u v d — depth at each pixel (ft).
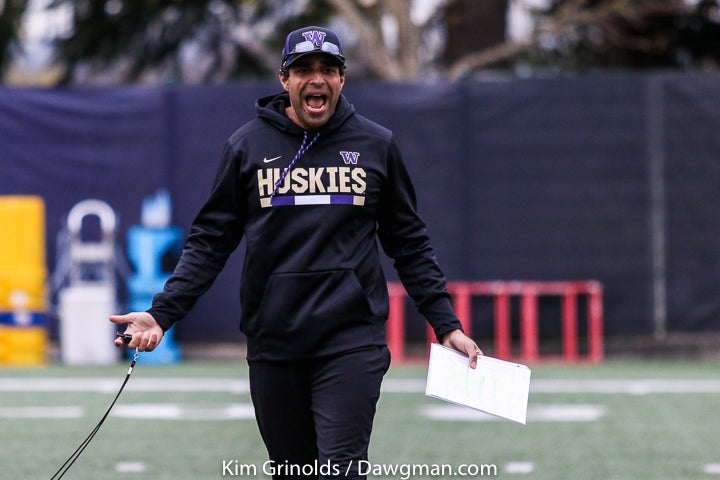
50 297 169.37
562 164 165.58
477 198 166.09
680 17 271.49
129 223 168.55
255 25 286.87
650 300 165.07
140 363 165.89
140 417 113.80
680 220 164.45
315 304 54.19
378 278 55.67
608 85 165.07
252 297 55.21
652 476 84.89
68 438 101.91
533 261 165.78
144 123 168.45
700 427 107.55
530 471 86.89
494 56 230.68
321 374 54.54
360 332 54.49
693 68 286.46
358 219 55.01
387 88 166.20
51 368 158.61
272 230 54.54
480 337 166.61
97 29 274.36
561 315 166.40
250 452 94.68
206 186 168.04
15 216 163.63
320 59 53.62
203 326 168.86
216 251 56.08
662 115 164.55
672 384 138.72
